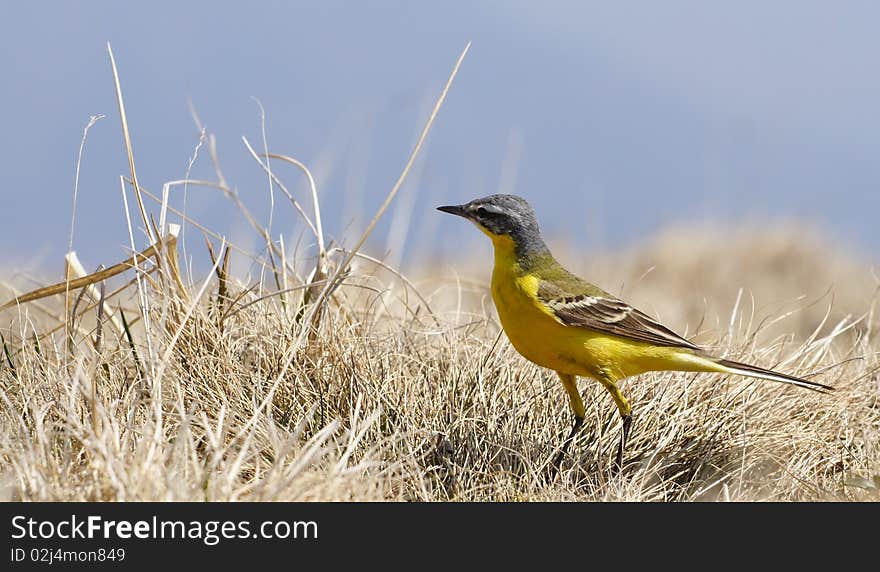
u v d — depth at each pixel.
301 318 15.75
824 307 25.67
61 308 17.83
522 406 15.52
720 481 14.02
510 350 16.53
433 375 15.80
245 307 15.80
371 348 16.05
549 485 13.83
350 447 12.52
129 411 12.91
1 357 15.09
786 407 15.66
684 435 15.12
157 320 15.20
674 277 30.22
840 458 14.77
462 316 19.64
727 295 28.47
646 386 16.05
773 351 17.98
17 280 19.92
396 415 14.56
